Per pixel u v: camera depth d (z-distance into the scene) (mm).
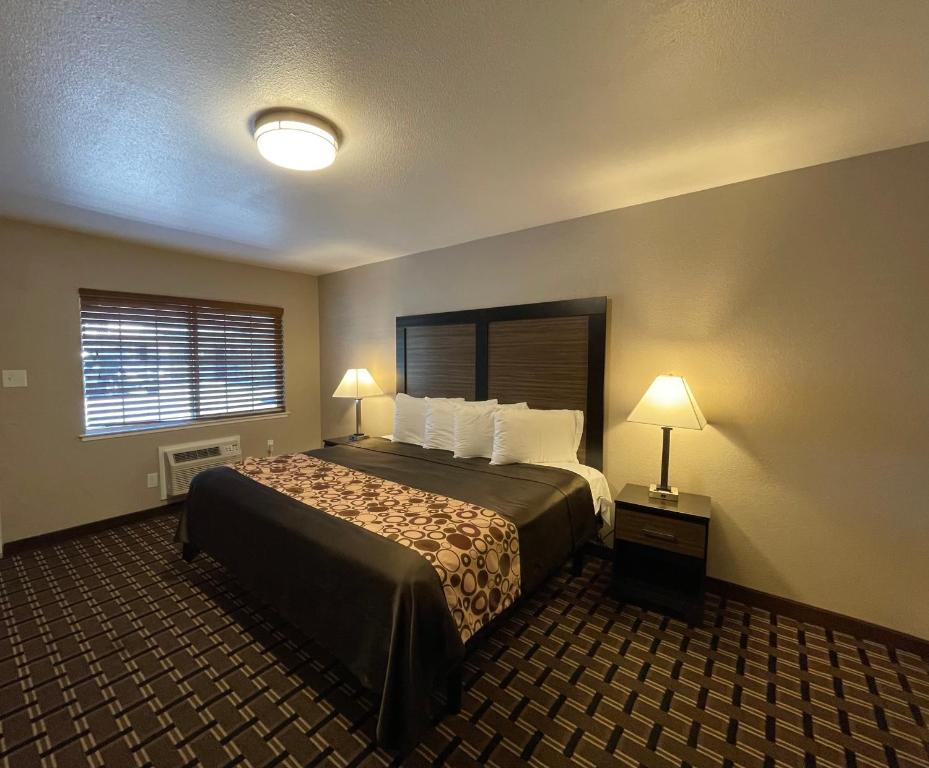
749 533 2242
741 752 1409
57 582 2406
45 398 2879
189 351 3645
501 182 2191
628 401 2604
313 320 4598
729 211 2225
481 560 1622
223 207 2525
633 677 1734
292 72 1341
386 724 1300
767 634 2008
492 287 3176
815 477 2066
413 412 3348
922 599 1860
